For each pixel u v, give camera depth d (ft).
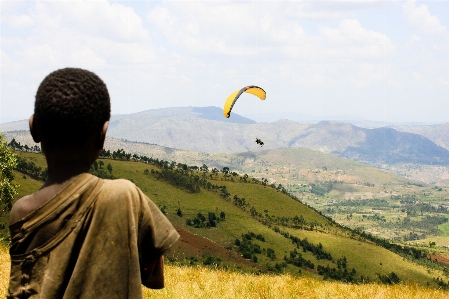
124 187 6.82
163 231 7.13
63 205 6.42
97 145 6.95
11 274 6.39
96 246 6.43
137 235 6.77
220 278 39.52
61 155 6.63
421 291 44.39
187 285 33.45
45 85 6.51
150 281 7.32
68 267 6.36
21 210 6.53
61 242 6.36
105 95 6.91
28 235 6.33
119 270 6.50
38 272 6.31
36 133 6.75
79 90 6.48
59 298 6.32
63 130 6.44
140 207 6.90
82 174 6.72
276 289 36.32
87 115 6.50
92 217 6.48
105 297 6.38
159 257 7.23
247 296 32.78
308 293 37.11
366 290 42.34
